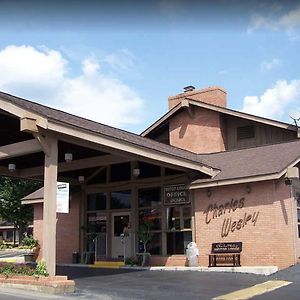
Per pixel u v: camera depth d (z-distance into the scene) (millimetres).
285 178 16141
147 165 19703
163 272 16422
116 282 13562
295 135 23031
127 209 20156
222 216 17156
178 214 18578
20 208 42250
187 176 18188
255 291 11430
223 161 19234
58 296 10859
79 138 12945
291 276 13953
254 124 24312
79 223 21438
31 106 13031
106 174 20969
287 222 16000
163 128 27547
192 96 27141
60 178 20828
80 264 20469
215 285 12656
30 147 12875
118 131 16656
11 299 10211
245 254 16297
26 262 22938
